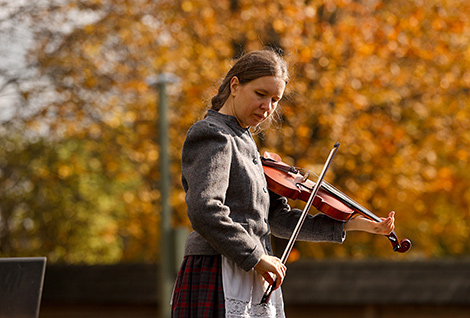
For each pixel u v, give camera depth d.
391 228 3.60
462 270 16.77
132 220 18.56
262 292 3.25
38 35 17.20
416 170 16.39
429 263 17.00
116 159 17.28
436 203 19.52
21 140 19.25
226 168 3.13
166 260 12.23
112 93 17.02
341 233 3.61
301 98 15.47
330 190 3.92
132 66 16.86
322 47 15.80
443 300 16.48
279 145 15.89
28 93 16.95
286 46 15.55
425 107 16.52
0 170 19.44
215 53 16.47
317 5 16.09
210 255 3.21
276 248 15.70
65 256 23.94
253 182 3.23
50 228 22.23
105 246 25.33
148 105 16.94
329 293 16.97
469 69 16.70
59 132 17.30
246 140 3.33
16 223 21.45
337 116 15.59
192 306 3.16
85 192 23.61
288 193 3.57
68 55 17.11
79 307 18.77
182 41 16.48
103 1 16.91
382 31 16.19
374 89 16.14
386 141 16.19
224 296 3.13
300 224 3.50
